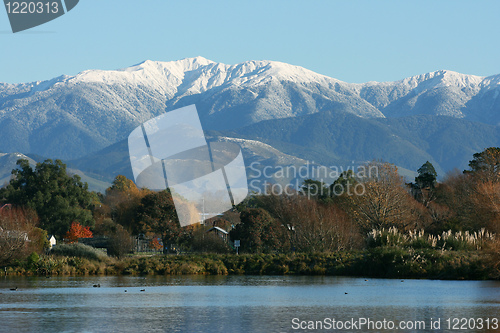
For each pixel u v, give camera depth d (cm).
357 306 3878
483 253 5844
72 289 5078
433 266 6122
